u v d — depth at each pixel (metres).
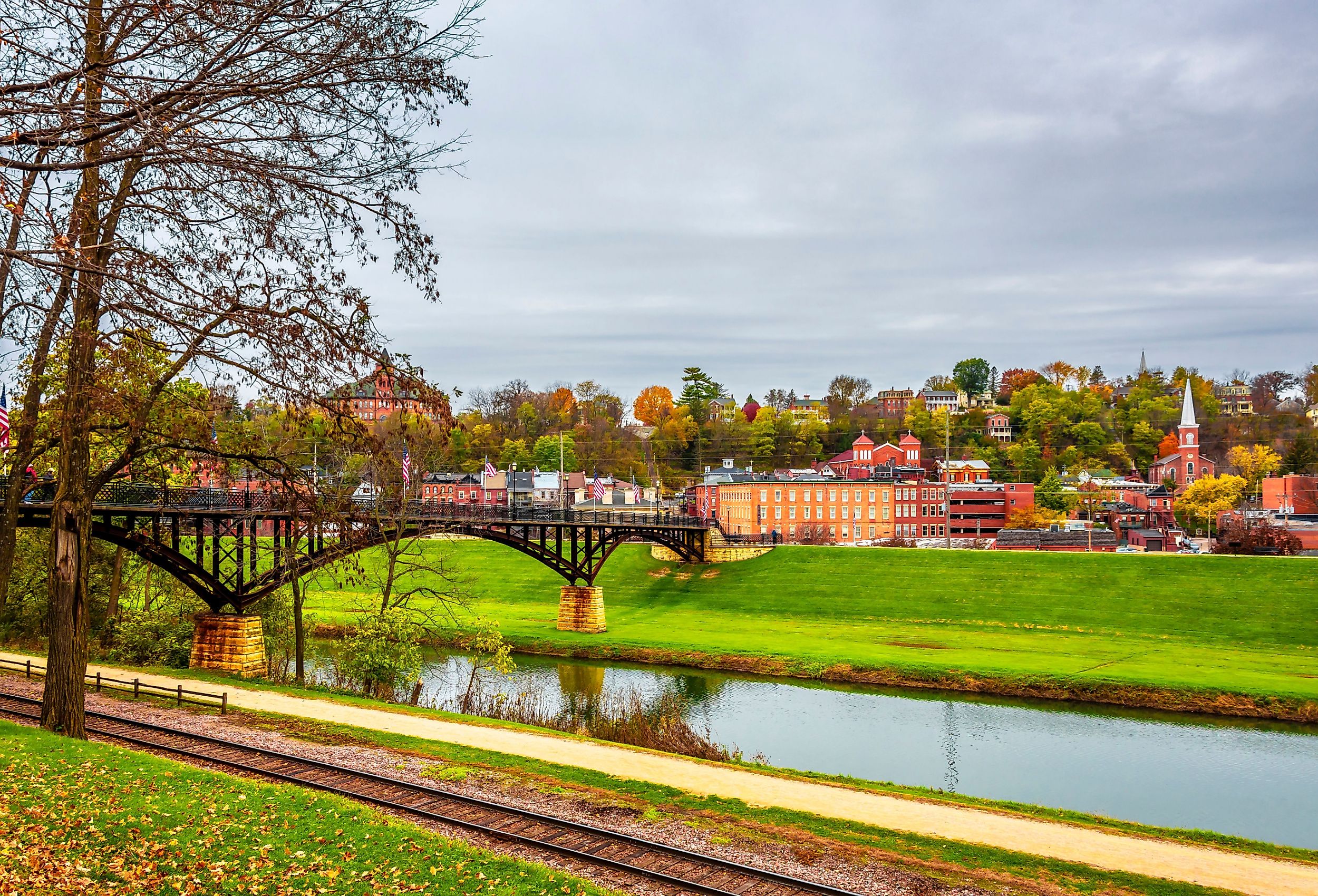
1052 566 75.88
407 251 15.41
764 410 184.75
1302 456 153.50
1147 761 37.81
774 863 19.97
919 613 71.81
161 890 15.06
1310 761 38.00
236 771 24.31
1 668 38.09
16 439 30.56
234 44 12.93
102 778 19.98
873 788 27.84
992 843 22.56
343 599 73.44
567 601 66.75
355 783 23.73
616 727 35.00
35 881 14.27
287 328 14.62
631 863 19.38
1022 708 46.97
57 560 23.98
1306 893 20.47
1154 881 20.53
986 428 194.00
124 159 12.38
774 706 46.84
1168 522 137.38
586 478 153.50
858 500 126.00
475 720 34.19
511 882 16.81
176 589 50.12
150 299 13.96
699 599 81.56
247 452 24.12
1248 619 63.75
